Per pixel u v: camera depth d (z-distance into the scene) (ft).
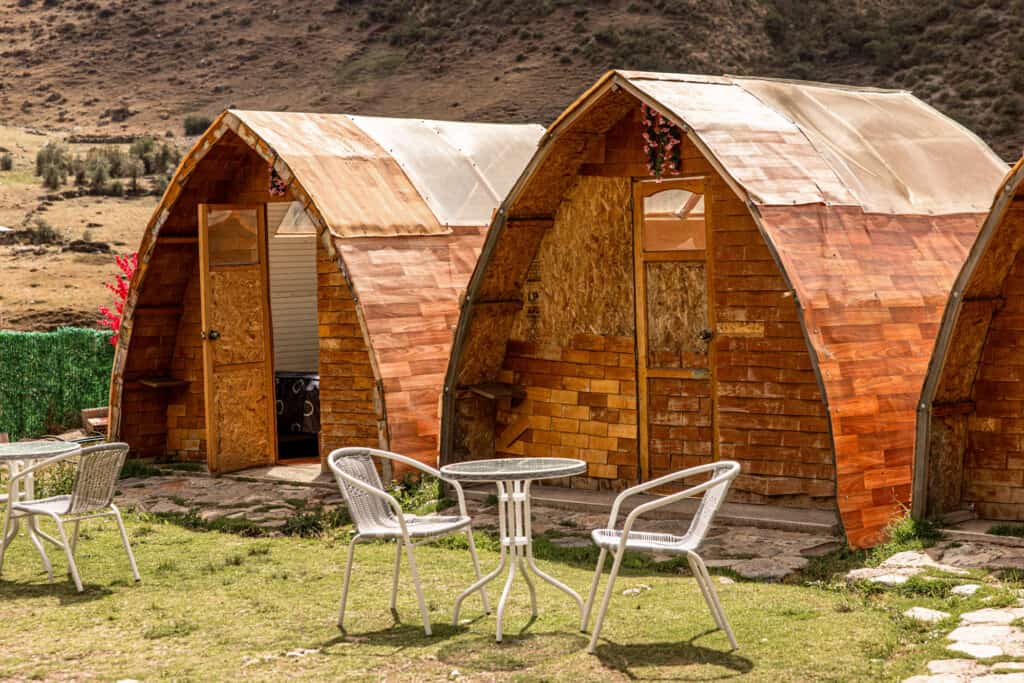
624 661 18.26
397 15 244.63
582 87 181.78
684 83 30.63
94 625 21.67
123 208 137.18
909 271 28.45
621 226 32.19
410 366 33.35
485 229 37.04
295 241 46.21
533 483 34.12
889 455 26.00
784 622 20.07
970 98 131.95
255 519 31.22
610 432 32.73
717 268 30.35
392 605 21.80
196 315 41.04
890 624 19.74
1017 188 24.13
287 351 46.34
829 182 28.96
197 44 256.32
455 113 188.65
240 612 22.20
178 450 41.45
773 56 169.99
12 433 52.85
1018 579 22.00
